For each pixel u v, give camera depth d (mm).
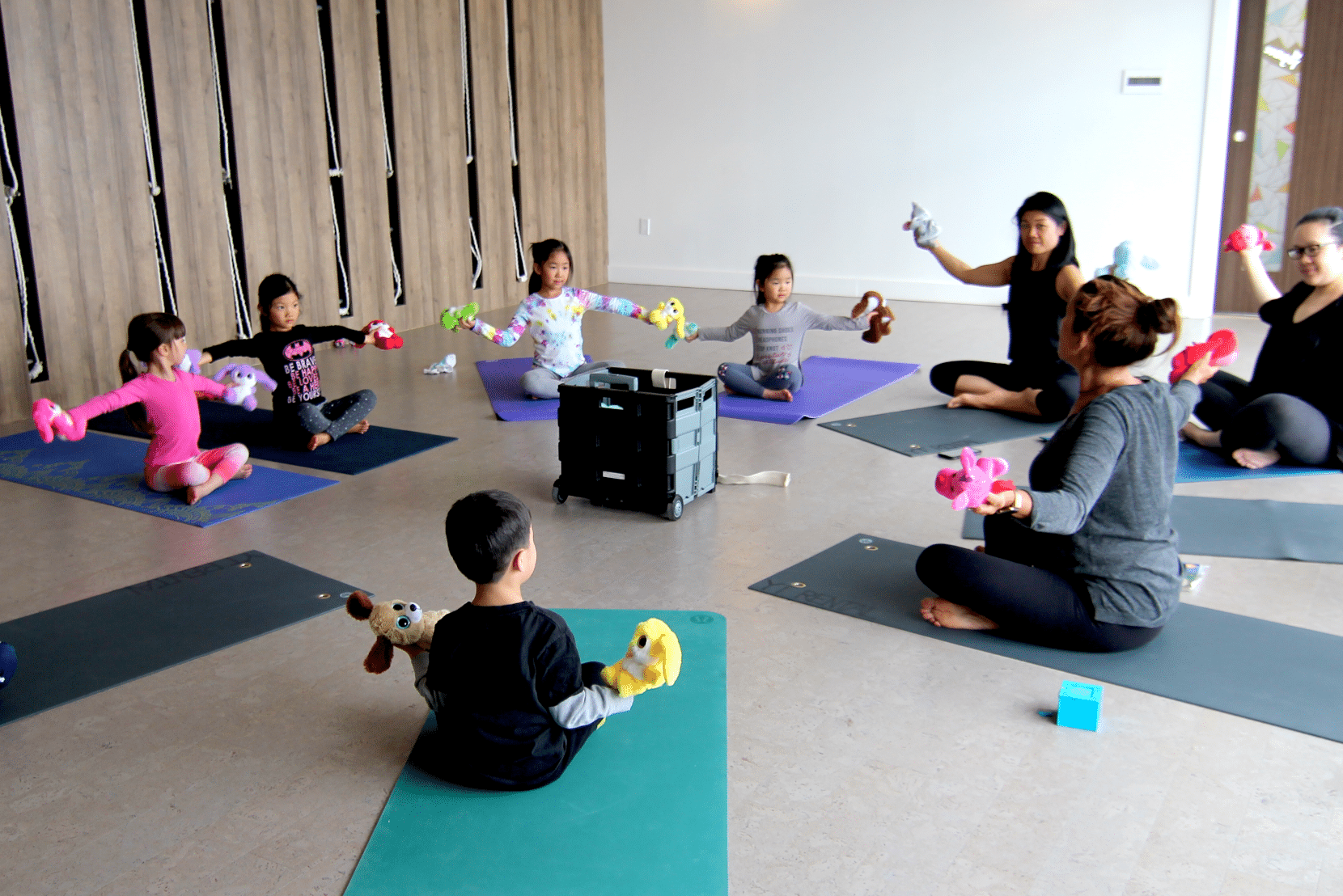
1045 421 4520
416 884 1710
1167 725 2156
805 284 8438
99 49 4984
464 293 7461
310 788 1995
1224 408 4020
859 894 1693
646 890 1686
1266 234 7027
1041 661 2424
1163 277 7242
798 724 2184
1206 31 6785
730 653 2480
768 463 3998
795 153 8234
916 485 3703
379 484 3793
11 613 2742
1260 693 2258
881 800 1933
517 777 1924
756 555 3080
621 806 1896
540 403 4945
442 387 5344
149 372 3650
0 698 2314
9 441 4395
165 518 3457
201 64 5492
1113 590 2361
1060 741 2113
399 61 6664
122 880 1752
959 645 2510
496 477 3855
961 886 1709
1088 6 7070
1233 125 6938
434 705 1957
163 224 5449
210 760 2090
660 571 2965
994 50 7402
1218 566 2924
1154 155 7098
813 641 2537
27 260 4918
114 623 2666
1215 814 1882
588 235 8789
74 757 2105
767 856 1783
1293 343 3816
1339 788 1948
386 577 2947
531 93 7848
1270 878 1717
